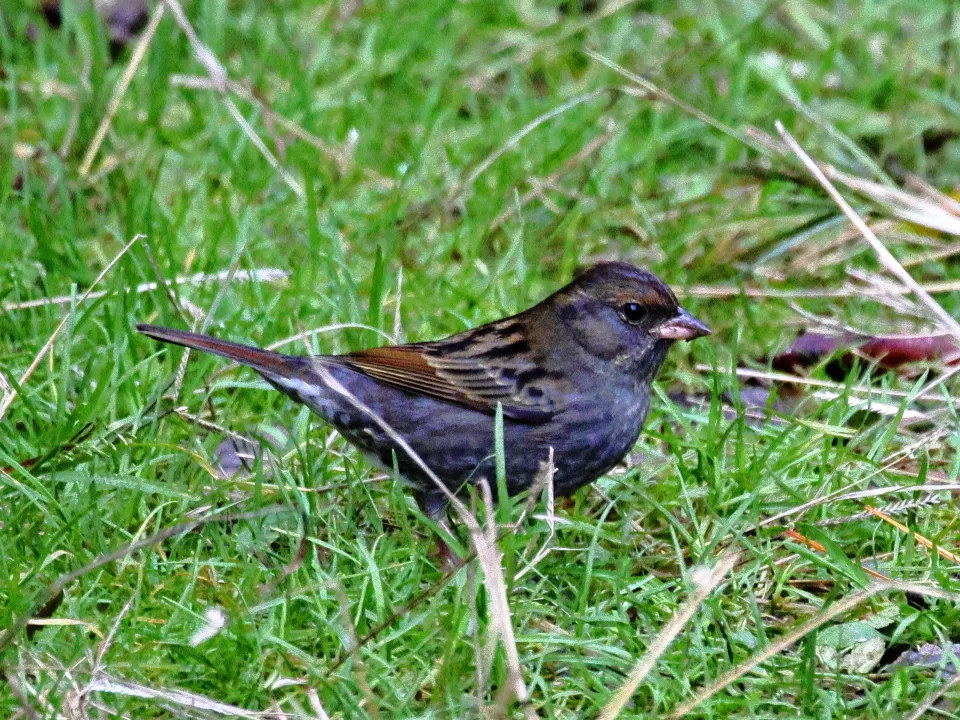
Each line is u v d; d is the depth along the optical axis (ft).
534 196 44.52
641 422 32.55
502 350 31.48
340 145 46.62
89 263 41.55
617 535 31.24
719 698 25.89
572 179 46.21
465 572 27.76
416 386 31.07
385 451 31.53
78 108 45.50
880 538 31.19
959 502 32.78
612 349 31.50
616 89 43.32
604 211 44.70
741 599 28.96
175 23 50.62
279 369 31.58
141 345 36.94
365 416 31.19
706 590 25.03
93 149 44.27
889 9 54.65
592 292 31.55
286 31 52.44
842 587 29.17
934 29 53.72
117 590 28.35
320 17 53.42
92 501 29.37
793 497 31.53
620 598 28.27
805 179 43.52
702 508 32.22
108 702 25.44
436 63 51.60
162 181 45.16
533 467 31.55
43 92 48.32
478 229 43.04
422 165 46.50
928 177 48.11
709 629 28.50
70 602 27.22
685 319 32.12
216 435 33.40
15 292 38.37
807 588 30.04
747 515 31.42
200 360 35.17
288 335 38.09
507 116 49.34
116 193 44.14
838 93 50.72
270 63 51.21
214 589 28.30
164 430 33.47
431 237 43.45
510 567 27.91
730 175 46.01
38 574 28.17
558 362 31.50
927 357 38.37
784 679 26.73
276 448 33.76
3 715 24.41
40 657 25.94
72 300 34.32
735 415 36.83
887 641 27.96
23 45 51.88
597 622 27.84
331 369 31.53
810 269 42.83
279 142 45.73
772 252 42.52
